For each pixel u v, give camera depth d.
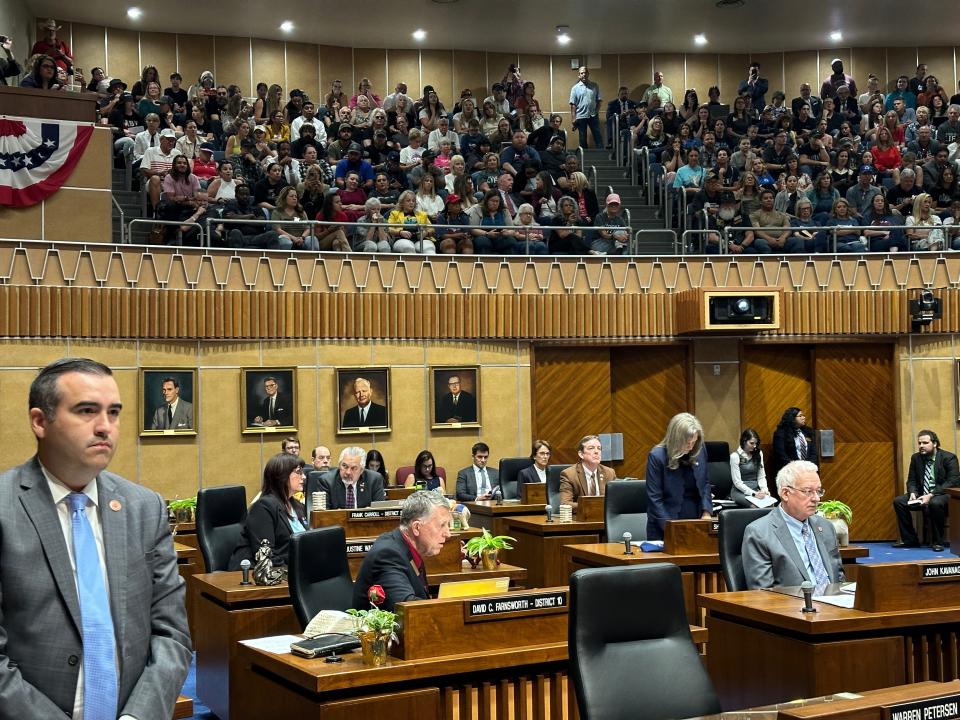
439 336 13.48
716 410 14.28
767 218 14.70
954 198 15.96
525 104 18.86
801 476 5.90
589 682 3.72
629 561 7.03
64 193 11.80
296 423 12.80
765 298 13.47
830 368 14.48
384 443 13.23
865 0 18.94
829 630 4.85
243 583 6.43
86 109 11.92
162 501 2.95
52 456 2.69
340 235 13.39
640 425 14.36
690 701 3.82
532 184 15.48
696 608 7.19
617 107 19.67
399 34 20.06
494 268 13.73
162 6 18.27
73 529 2.72
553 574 9.48
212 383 12.49
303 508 7.70
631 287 14.10
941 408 14.36
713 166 17.11
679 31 20.33
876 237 14.46
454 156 15.77
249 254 12.68
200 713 6.72
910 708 2.96
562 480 10.11
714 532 7.31
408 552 5.21
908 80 19.88
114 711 2.64
